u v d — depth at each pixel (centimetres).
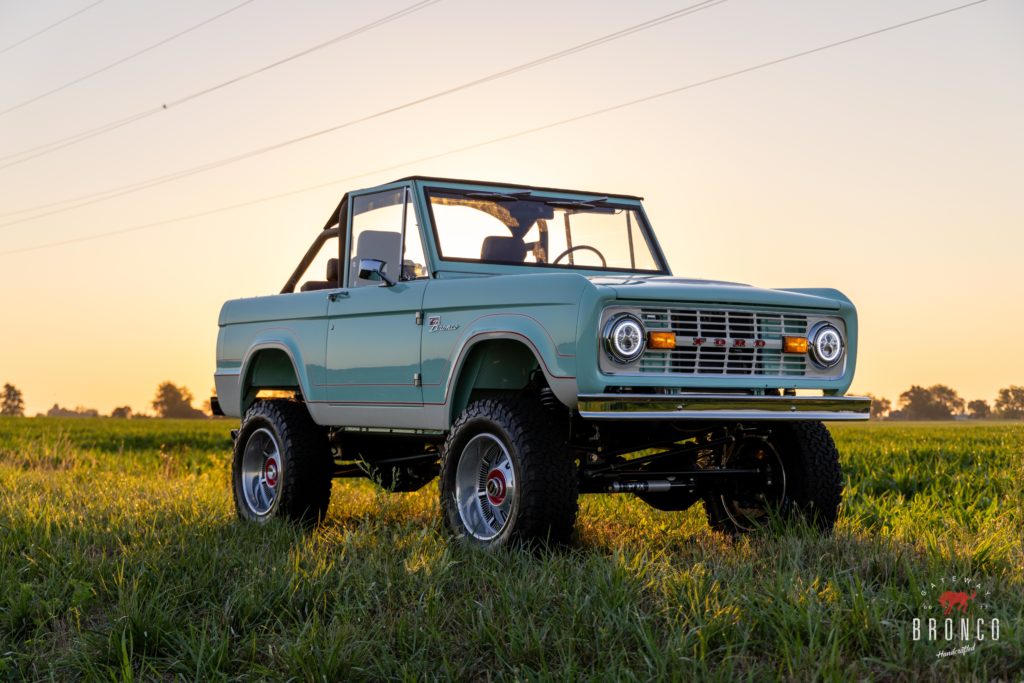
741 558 477
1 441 1923
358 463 678
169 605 423
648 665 330
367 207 652
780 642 350
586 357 485
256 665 355
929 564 448
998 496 799
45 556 510
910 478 917
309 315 670
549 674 326
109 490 859
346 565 473
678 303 506
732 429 587
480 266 602
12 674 371
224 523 648
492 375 561
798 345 536
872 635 357
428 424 575
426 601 407
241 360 734
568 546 515
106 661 376
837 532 557
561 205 646
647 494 625
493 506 537
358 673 345
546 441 510
